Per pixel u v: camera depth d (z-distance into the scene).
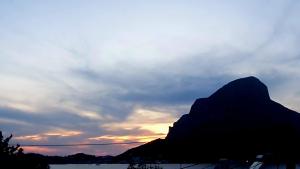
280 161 15.59
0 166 24.41
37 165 27.48
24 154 26.33
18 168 25.33
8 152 25.44
